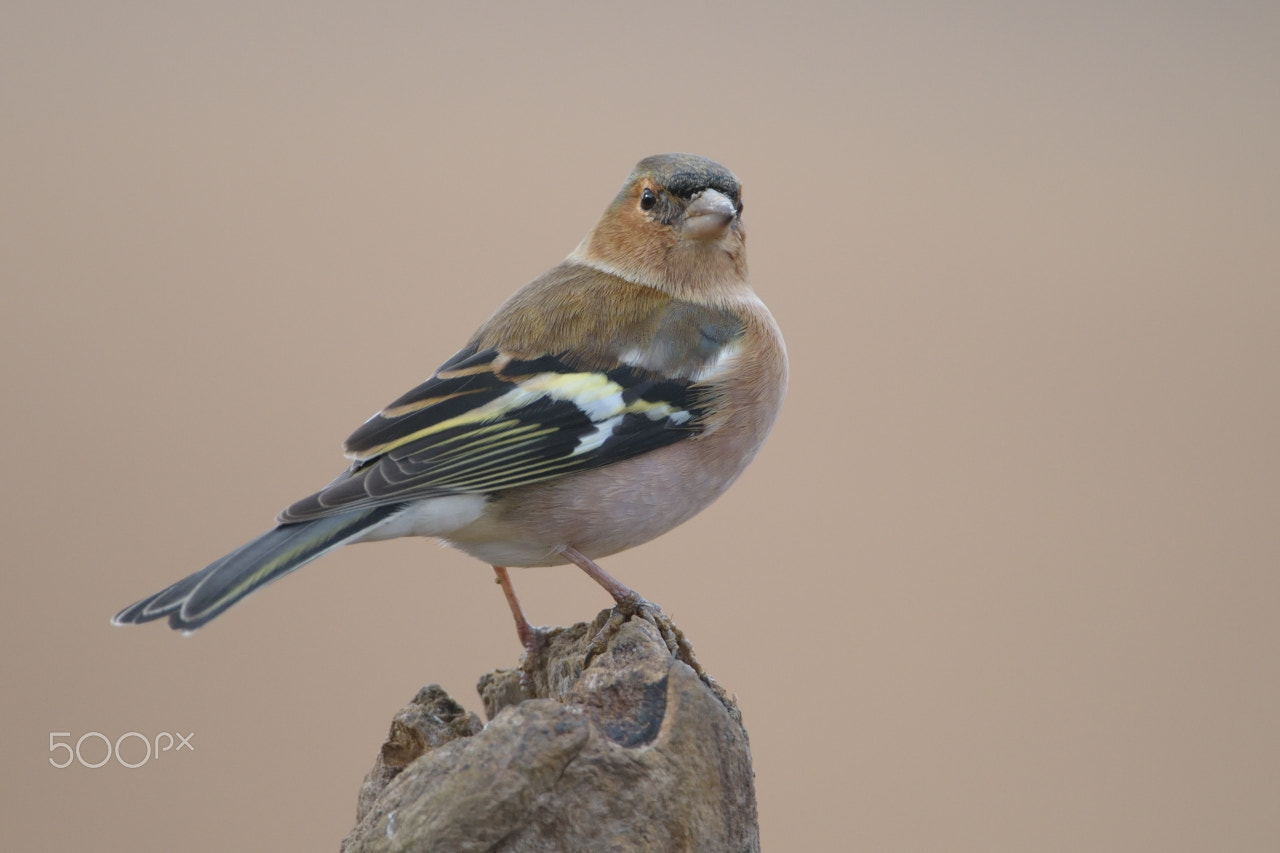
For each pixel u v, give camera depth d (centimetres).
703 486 892
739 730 656
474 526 830
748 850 600
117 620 670
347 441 828
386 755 668
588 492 839
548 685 802
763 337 936
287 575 726
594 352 881
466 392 845
